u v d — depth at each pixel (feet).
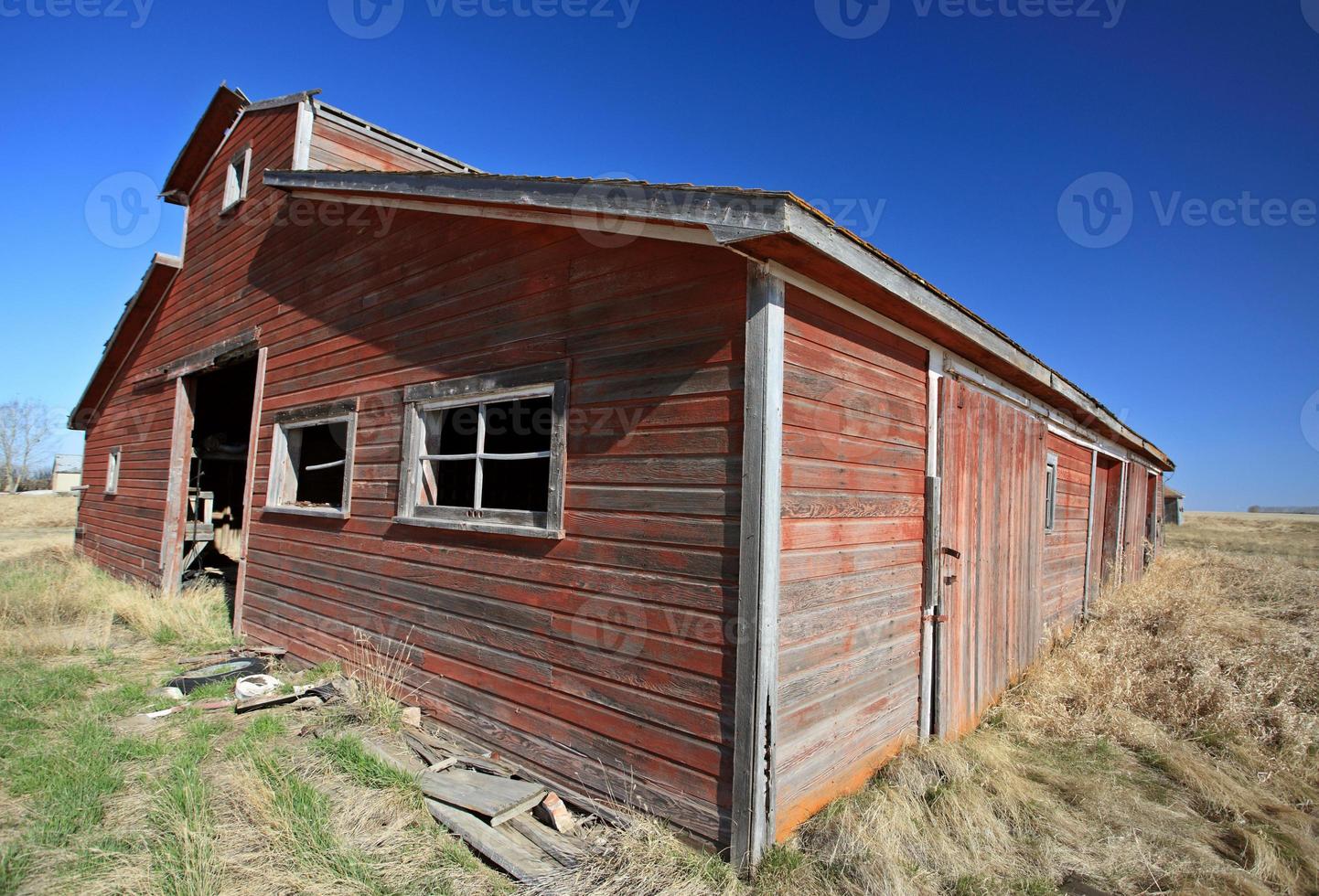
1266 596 37.81
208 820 11.27
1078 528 29.63
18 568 39.24
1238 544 87.76
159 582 31.17
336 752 13.82
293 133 24.99
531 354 14.29
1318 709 17.56
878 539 13.37
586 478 12.87
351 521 19.29
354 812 11.71
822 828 10.84
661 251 12.03
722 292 11.07
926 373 15.29
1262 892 10.25
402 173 16.40
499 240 15.37
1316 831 12.41
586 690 12.48
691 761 10.78
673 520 11.37
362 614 18.52
